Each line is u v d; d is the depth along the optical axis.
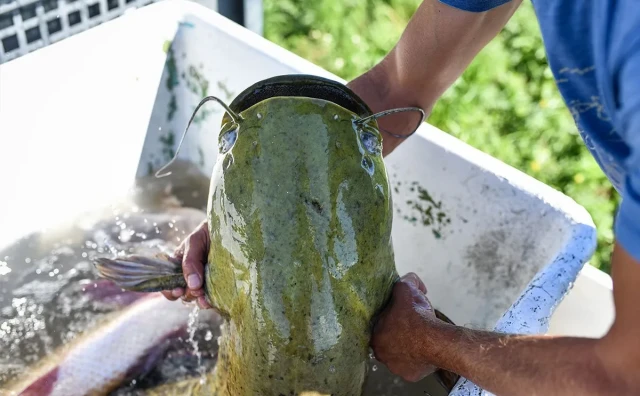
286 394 1.37
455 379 1.64
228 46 2.31
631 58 0.82
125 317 2.12
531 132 3.33
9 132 2.15
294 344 1.31
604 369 0.98
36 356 2.06
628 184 0.85
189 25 2.40
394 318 1.41
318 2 3.99
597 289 1.87
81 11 2.44
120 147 2.46
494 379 1.18
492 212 1.93
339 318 1.32
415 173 2.08
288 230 1.26
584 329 1.95
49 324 2.14
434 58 1.66
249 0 2.78
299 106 1.29
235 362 1.44
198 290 1.54
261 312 1.30
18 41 2.28
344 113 1.32
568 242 1.73
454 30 1.58
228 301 1.40
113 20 2.30
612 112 0.91
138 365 2.07
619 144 1.06
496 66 3.54
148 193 2.56
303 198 1.25
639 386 0.94
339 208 1.27
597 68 0.92
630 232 0.84
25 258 2.30
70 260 2.32
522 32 3.69
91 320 2.14
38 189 2.29
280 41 3.82
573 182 3.17
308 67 2.14
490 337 1.25
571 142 3.28
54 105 2.23
